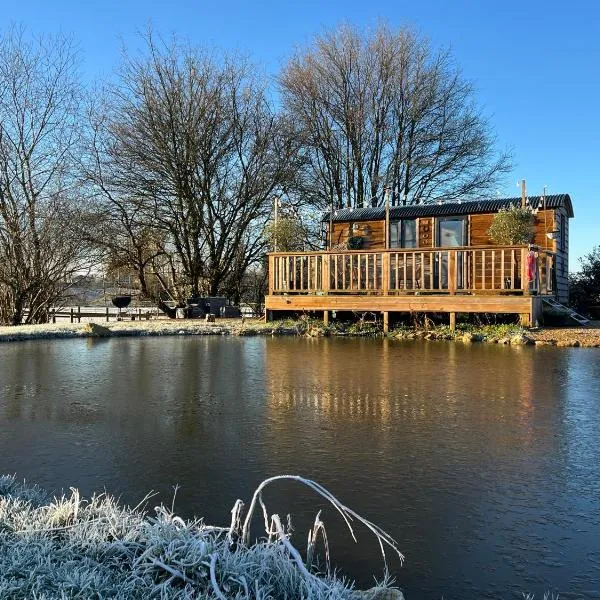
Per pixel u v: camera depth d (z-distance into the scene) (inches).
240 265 877.2
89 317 879.1
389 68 1005.8
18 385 251.1
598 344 388.5
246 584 72.6
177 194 776.9
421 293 494.9
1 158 705.0
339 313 543.8
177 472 136.2
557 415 190.7
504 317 483.8
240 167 821.2
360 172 1021.8
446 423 181.2
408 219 684.7
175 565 78.0
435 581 87.3
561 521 107.7
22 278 724.0
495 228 567.2
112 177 753.0
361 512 112.4
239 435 168.2
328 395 227.8
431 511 112.7
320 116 1010.1
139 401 217.0
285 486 126.6
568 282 706.2
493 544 98.7
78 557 81.4
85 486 126.9
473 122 1029.2
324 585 74.3
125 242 784.9
